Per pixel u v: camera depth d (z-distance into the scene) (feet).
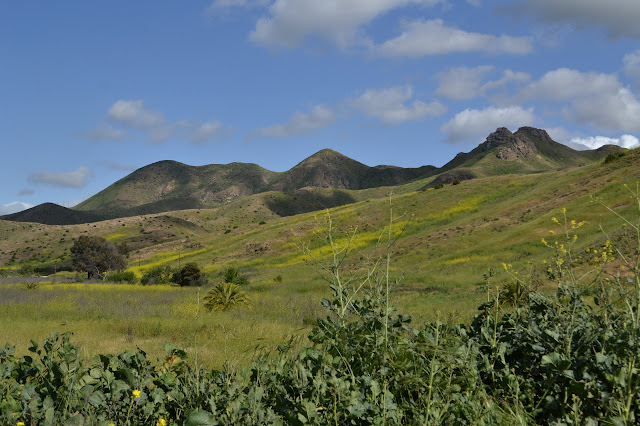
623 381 7.57
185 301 72.18
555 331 9.43
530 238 123.34
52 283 161.48
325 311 53.26
